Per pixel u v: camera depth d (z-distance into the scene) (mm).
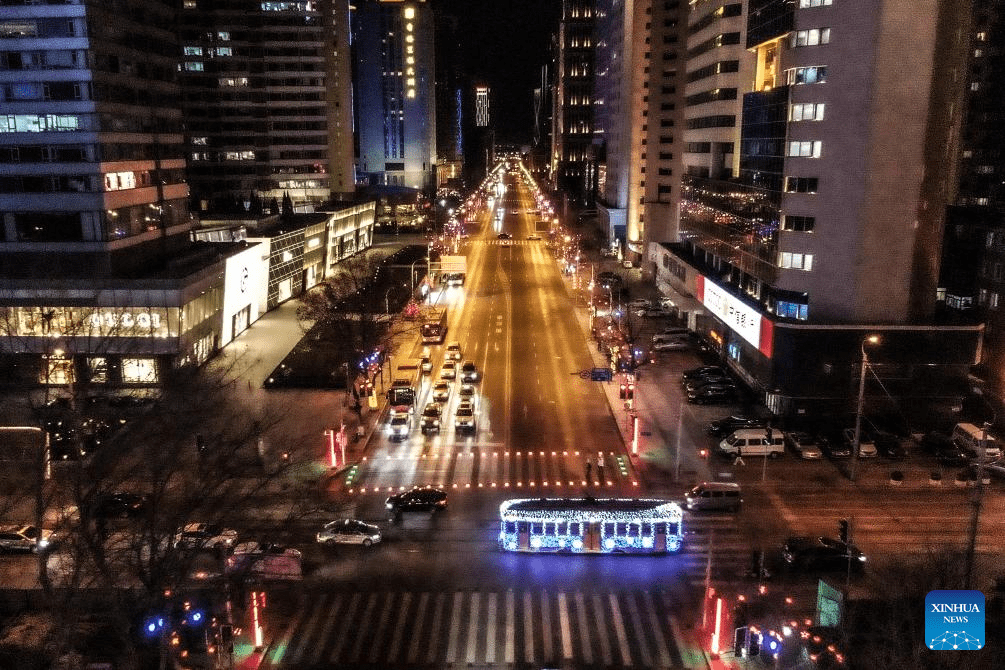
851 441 56312
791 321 61188
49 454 41531
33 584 39094
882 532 45094
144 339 67812
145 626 31453
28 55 65125
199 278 72750
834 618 33500
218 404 58594
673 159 123750
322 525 46219
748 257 72188
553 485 51656
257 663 33781
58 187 66875
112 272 68438
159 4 77062
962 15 56531
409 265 127750
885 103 56375
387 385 72312
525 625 36531
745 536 45062
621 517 43156
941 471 53625
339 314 81062
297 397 68125
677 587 40094
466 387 68562
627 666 33656
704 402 67750
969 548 34406
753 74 86000
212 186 143500
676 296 98625
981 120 111188
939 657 27219
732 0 85438
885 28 55281
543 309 106562
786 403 61938
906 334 58969
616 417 64750
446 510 48188
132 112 72125
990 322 67562
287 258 107562
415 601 38625
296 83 141500
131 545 31828
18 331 65938
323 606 38125
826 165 59469
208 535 33469
